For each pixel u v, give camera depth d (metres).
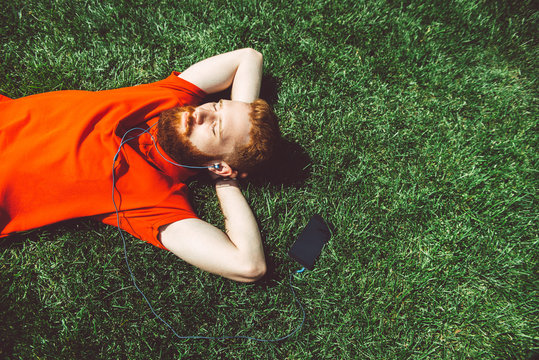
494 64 2.39
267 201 1.91
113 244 1.81
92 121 1.55
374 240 1.93
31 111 1.57
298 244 1.87
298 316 1.80
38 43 2.08
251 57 1.88
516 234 1.94
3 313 1.65
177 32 2.19
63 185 1.49
